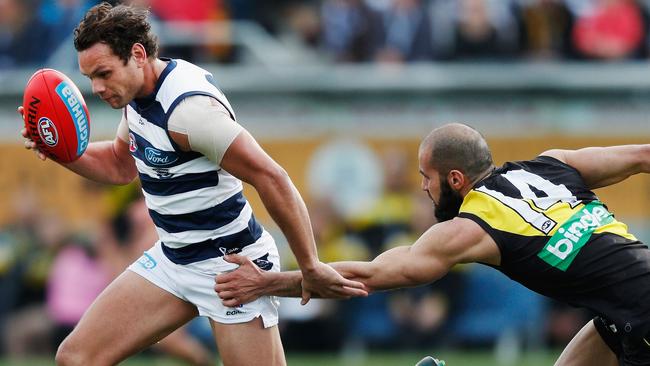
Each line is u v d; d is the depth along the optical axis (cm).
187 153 1905
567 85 3988
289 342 3834
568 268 1902
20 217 3912
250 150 1861
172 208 1964
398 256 1911
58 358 1989
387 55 4206
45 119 1953
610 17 4319
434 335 3803
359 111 4000
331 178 3962
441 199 1989
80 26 1856
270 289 1962
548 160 2011
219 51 4294
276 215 1886
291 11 4712
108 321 1997
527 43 4259
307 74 4012
